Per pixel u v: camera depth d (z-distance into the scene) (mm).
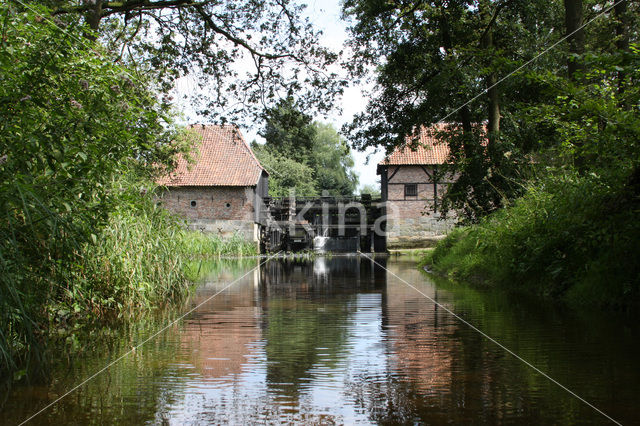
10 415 2775
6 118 3680
